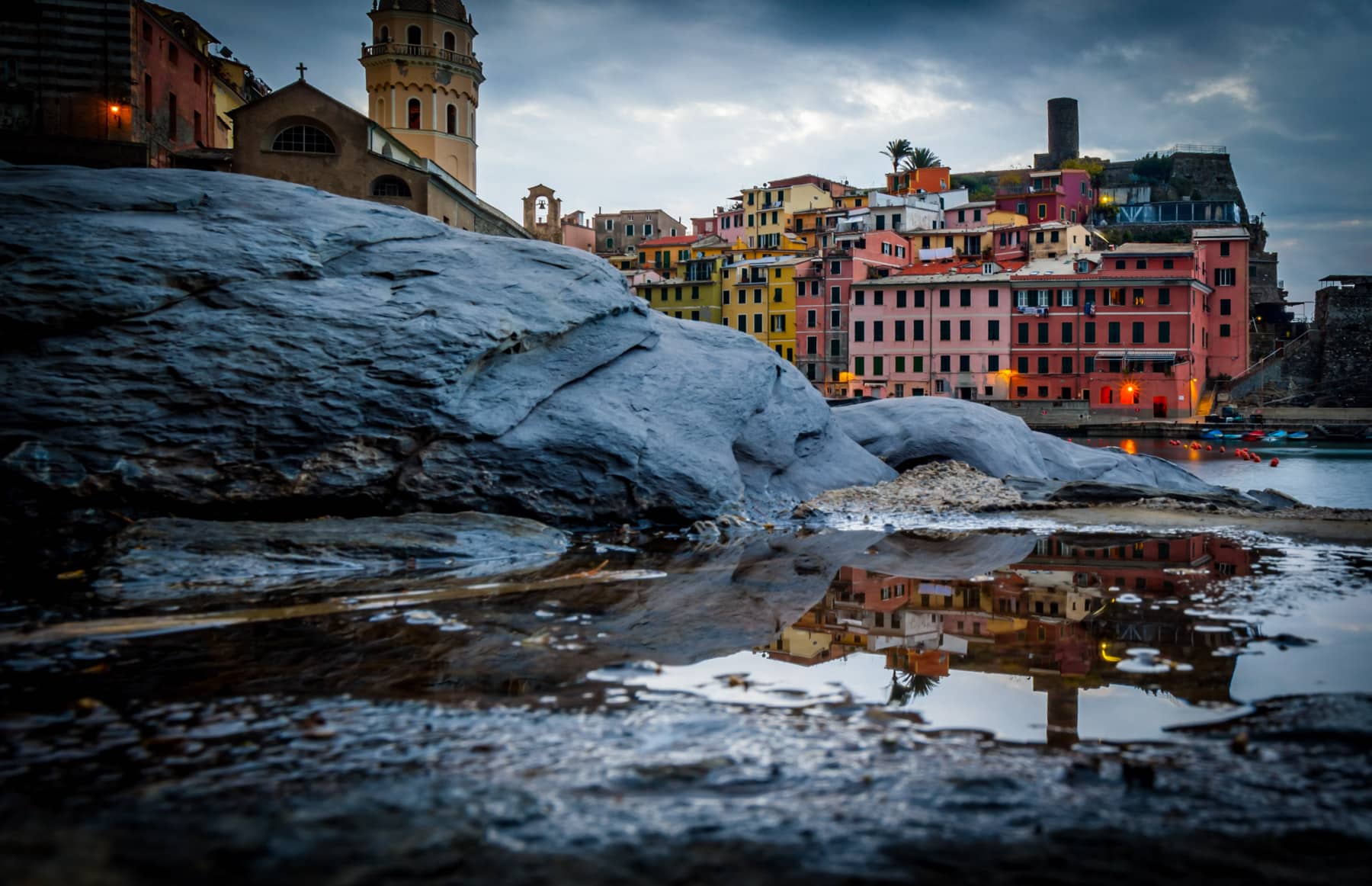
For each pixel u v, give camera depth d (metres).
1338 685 4.49
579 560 8.81
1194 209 120.31
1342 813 3.05
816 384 87.69
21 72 38.53
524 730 3.86
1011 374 79.12
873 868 2.67
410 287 11.41
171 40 47.81
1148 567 8.35
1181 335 76.00
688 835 2.87
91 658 5.00
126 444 9.12
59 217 10.36
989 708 4.22
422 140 60.69
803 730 3.90
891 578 7.87
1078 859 2.73
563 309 12.02
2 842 2.72
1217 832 2.91
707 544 10.02
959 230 96.75
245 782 3.25
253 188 12.32
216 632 5.66
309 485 9.75
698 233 131.88
